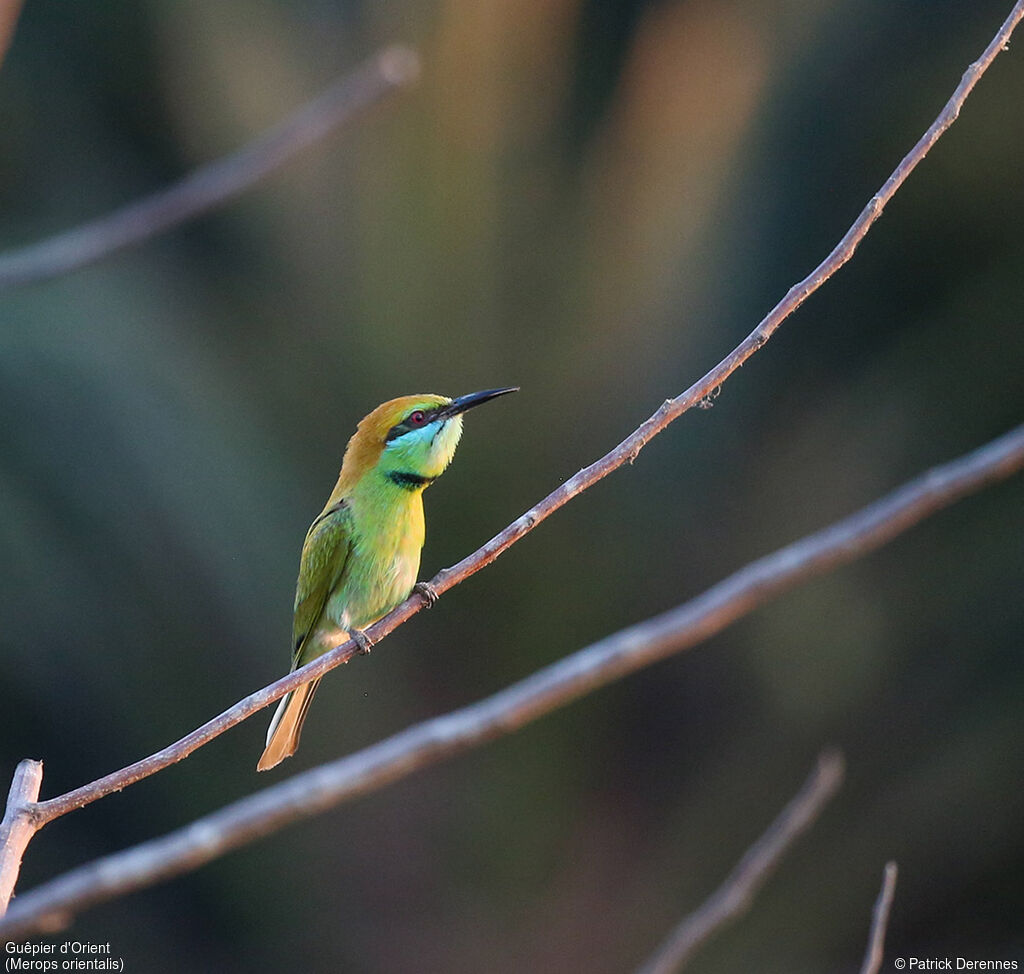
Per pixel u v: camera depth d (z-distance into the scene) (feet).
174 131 51.72
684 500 49.88
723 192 49.67
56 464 46.65
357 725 47.39
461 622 46.85
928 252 51.57
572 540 47.88
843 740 49.78
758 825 49.44
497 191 48.03
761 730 49.52
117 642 48.42
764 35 49.73
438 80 47.16
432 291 47.85
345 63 49.32
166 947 48.88
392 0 47.93
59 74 50.98
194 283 49.75
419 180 47.37
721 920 13.16
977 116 49.83
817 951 49.32
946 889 49.88
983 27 49.06
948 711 49.42
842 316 51.67
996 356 50.31
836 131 51.16
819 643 48.75
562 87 49.73
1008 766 48.73
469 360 48.14
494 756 47.06
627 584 48.55
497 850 47.26
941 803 49.14
